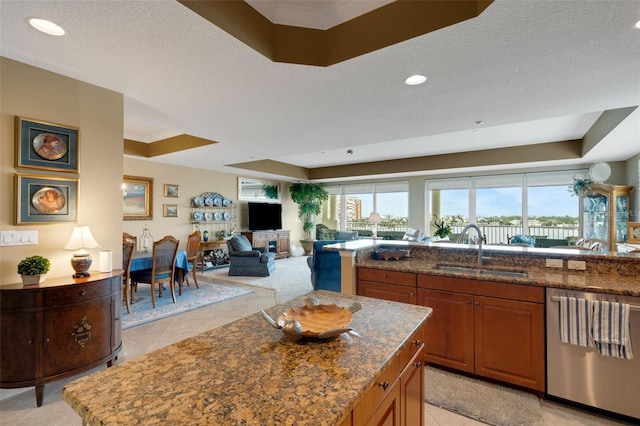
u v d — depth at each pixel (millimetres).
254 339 1188
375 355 1044
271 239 8477
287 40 2137
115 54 2043
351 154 7035
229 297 4660
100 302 2336
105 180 2623
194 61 2131
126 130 5141
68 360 2156
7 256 2141
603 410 1911
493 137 5469
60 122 2363
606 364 1889
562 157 5684
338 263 4488
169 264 4359
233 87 2547
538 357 2076
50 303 2082
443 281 2406
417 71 2250
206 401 785
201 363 993
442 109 3045
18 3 1533
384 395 1037
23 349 2014
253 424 694
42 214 2281
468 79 2371
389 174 7902
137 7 1582
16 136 2166
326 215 10297
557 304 2010
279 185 9477
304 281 5812
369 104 2926
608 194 4914
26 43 1917
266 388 843
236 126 3670
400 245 3197
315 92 2641
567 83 2436
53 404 2086
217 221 7594
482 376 2268
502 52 1980
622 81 2398
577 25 1687
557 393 2029
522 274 2387
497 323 2203
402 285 2588
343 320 1301
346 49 2084
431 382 2287
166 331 3355
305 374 917
